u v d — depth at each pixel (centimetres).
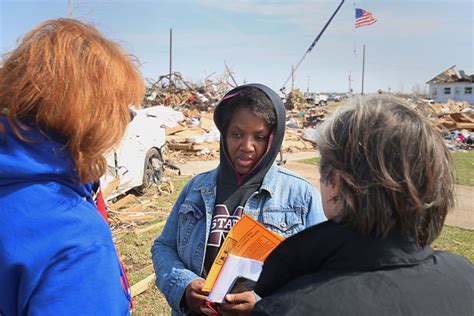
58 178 122
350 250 114
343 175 116
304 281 116
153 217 725
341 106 126
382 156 111
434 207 116
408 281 112
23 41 127
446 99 6128
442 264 121
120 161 760
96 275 118
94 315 116
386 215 111
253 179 206
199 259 203
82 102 121
